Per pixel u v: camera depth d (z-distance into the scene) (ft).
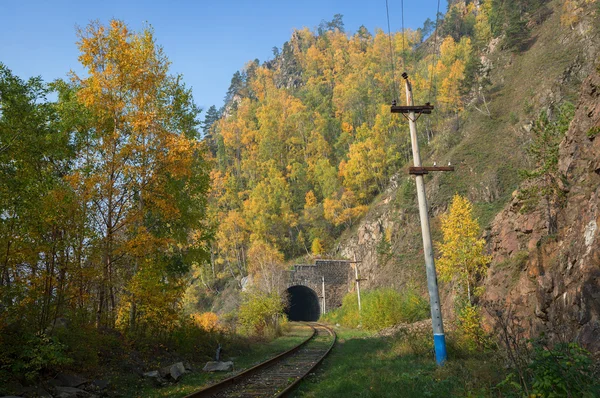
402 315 102.89
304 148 351.05
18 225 34.06
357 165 258.16
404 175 229.45
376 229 201.57
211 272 252.62
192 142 52.54
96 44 48.98
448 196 173.06
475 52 299.17
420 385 28.27
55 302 36.45
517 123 181.06
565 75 182.50
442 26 424.87
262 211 256.93
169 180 55.06
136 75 49.39
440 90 253.44
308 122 374.43
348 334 98.73
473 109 226.17
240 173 363.97
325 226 261.03
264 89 540.93
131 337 45.50
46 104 37.81
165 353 48.11
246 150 375.86
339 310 172.86
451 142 216.54
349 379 31.24
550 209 49.14
